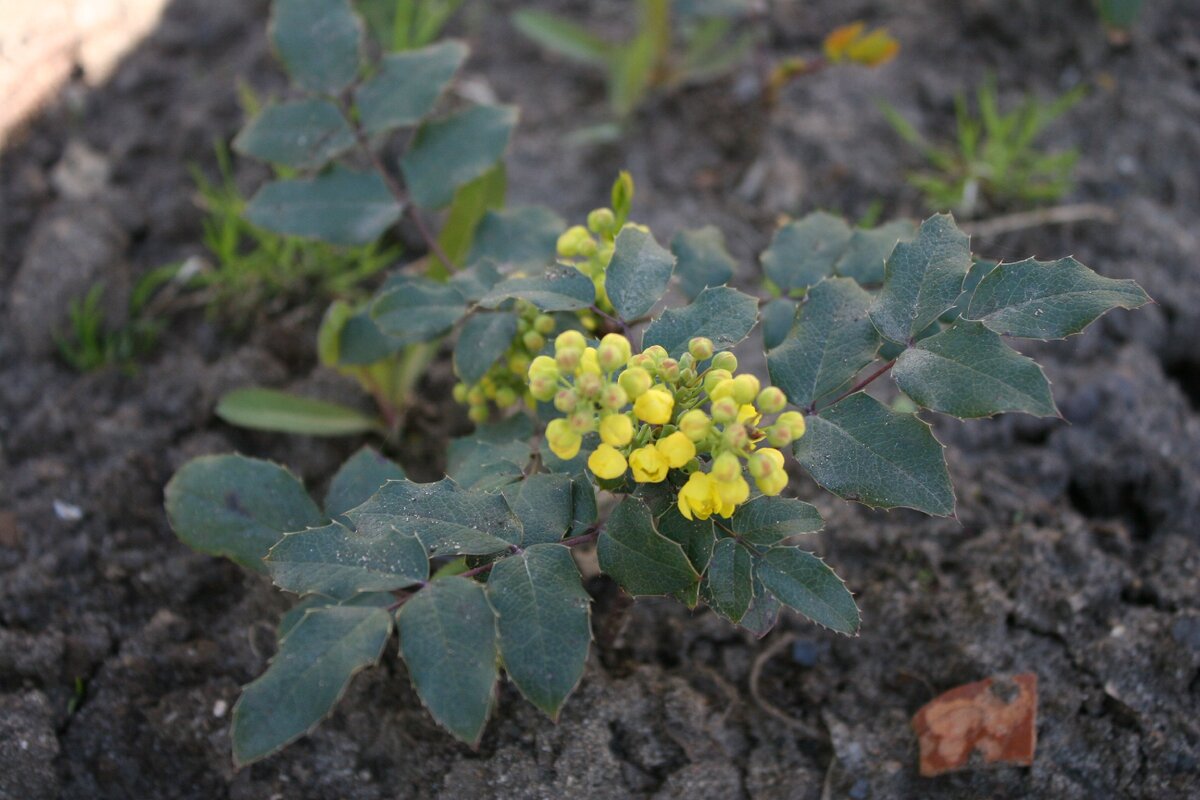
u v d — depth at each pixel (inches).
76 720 27.2
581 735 26.5
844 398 23.2
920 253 23.5
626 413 23.2
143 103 38.4
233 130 37.5
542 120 39.4
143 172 36.6
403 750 26.6
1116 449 30.4
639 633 28.1
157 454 30.7
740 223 35.7
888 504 22.6
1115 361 31.9
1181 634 27.1
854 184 36.5
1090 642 27.4
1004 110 38.7
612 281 23.9
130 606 28.7
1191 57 39.9
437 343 30.7
